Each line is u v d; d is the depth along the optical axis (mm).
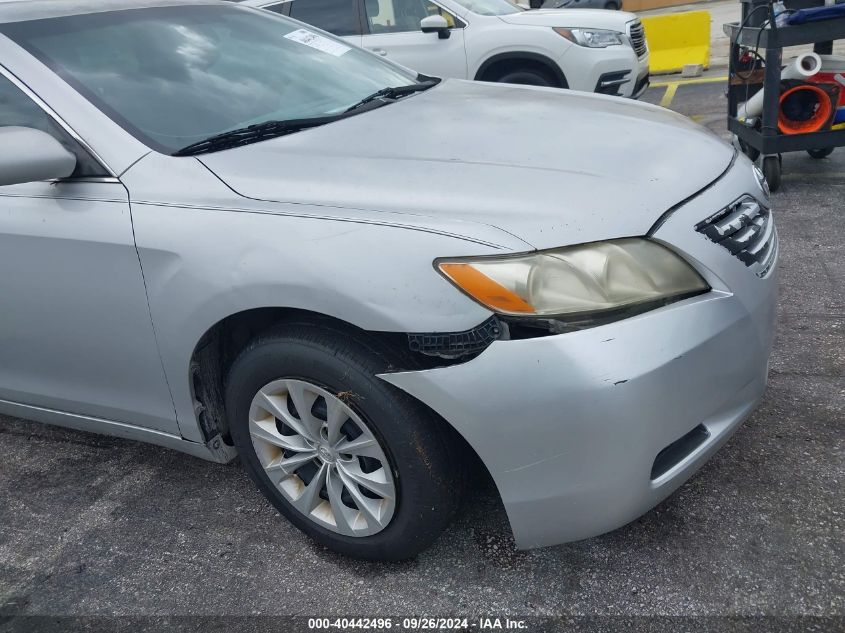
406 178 1957
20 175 1975
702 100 7969
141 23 2615
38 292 2273
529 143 2152
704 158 2170
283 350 1924
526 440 1707
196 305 1984
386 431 1841
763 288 1988
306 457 2076
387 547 2025
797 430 2496
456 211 1809
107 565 2287
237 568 2203
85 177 2188
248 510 2461
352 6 6977
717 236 1893
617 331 1692
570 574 2023
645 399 1685
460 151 2109
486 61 6691
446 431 1868
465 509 2303
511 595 1982
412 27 6891
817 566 1940
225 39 2768
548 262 1703
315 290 1793
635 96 6914
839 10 4395
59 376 2447
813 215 4473
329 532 2127
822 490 2203
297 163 2090
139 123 2248
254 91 2559
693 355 1759
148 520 2471
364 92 2814
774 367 2902
